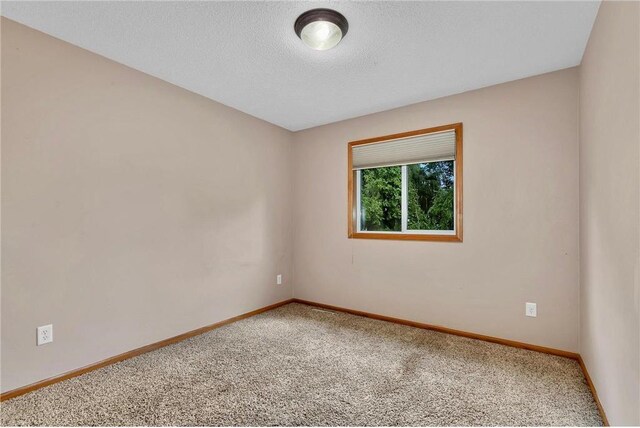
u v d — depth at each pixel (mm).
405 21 1817
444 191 3055
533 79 2484
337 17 1760
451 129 2848
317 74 2477
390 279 3191
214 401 1759
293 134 3998
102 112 2193
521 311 2508
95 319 2141
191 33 1941
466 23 1835
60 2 1650
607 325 1543
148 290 2453
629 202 1226
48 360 1922
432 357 2328
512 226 2553
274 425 1563
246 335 2783
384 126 3262
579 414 1646
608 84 1513
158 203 2531
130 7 1700
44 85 1922
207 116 2938
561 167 2369
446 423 1574
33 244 1871
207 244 2916
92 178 2137
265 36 1976
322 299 3709
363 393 1844
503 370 2123
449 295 2842
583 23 1821
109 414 1636
